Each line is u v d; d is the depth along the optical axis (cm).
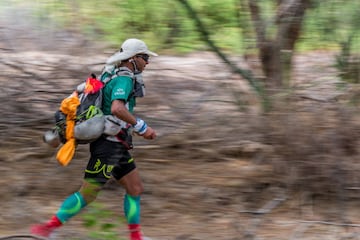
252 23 1263
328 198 1176
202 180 1287
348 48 1241
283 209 1179
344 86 1226
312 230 1108
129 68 969
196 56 1839
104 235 966
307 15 1249
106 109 969
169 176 1305
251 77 1241
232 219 1148
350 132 1159
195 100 1548
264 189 1230
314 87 1281
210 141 1417
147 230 1109
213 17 1380
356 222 1130
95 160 975
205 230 1112
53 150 1378
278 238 1077
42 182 1263
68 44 1686
